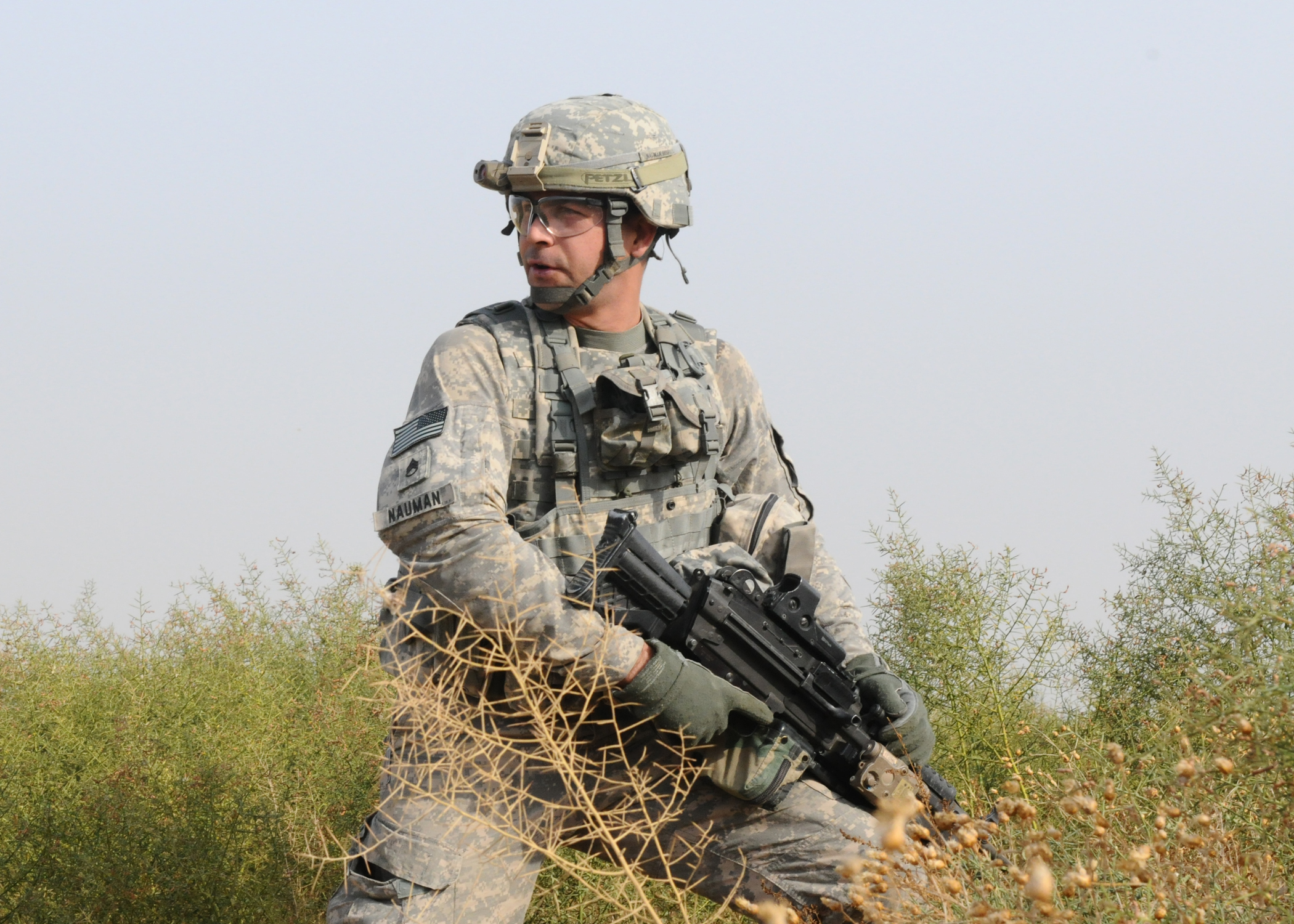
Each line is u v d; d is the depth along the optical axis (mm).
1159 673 10102
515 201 8719
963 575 11609
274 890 9781
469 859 7770
